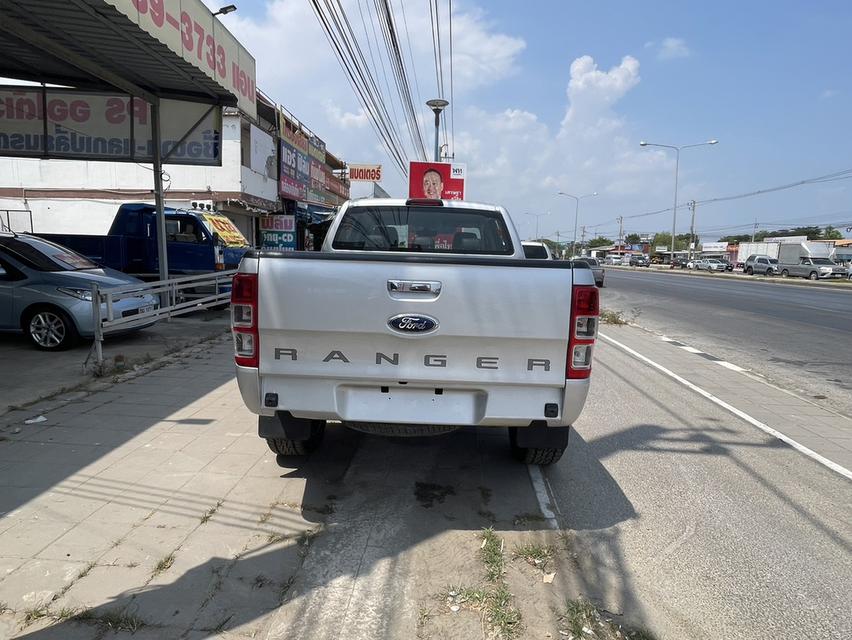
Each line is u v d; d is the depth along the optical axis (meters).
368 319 3.33
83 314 7.97
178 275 12.77
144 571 3.00
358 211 5.20
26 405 5.62
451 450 4.91
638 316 16.44
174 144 10.00
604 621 2.75
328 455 4.68
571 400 3.42
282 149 22.58
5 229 16.86
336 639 2.57
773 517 3.88
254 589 2.90
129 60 7.45
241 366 3.44
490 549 3.31
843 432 5.82
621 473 4.57
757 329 14.12
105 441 4.76
